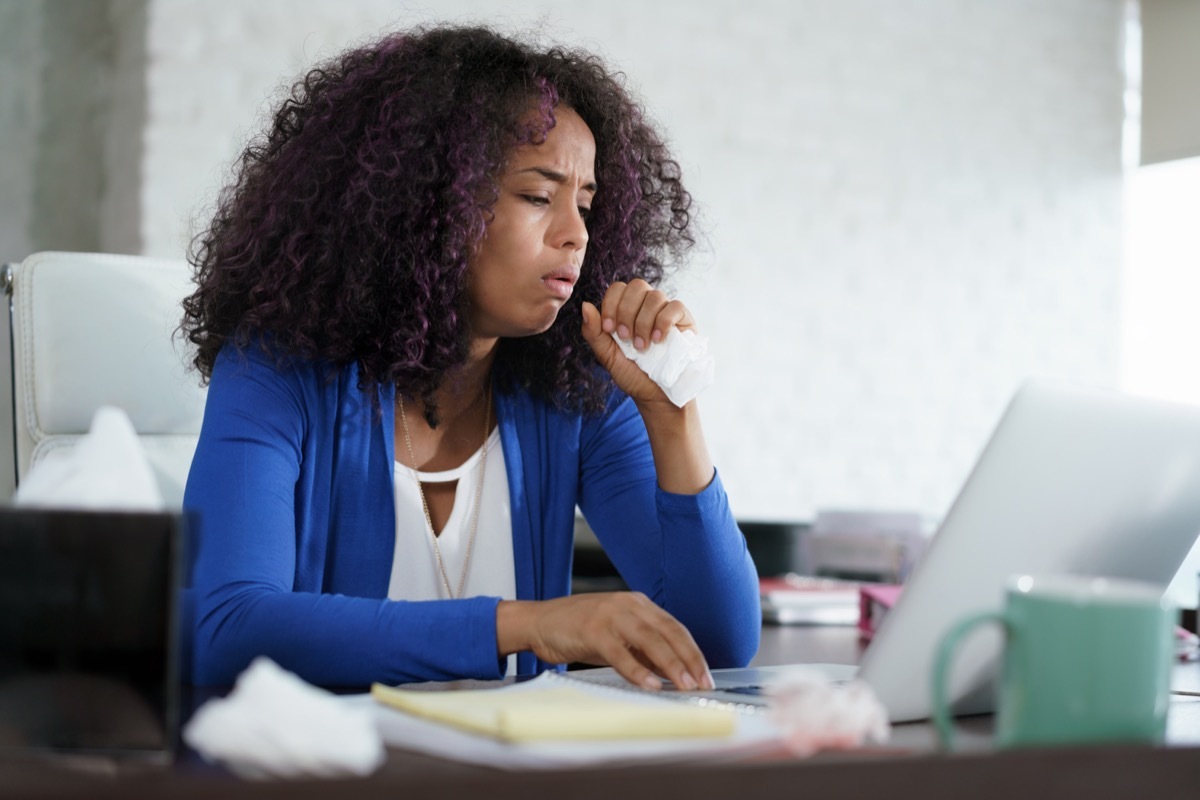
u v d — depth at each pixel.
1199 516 0.96
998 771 0.60
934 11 4.51
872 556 2.50
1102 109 4.79
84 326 1.56
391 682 1.00
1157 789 0.62
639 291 1.32
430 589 1.45
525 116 1.38
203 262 1.51
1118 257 4.79
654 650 0.95
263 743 0.58
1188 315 4.69
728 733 0.68
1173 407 0.88
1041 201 4.68
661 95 4.09
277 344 1.35
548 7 3.93
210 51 3.49
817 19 4.32
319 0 3.60
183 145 3.45
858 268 4.38
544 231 1.39
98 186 3.68
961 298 4.54
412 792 0.54
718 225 4.17
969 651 0.84
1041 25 4.68
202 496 1.20
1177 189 4.76
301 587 1.35
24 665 0.65
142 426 1.59
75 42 3.65
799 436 4.28
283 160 1.43
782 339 4.26
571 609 0.98
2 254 3.57
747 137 4.21
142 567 0.65
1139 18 4.77
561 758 0.61
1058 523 0.85
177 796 0.52
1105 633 0.64
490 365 1.53
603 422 1.57
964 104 4.55
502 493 1.51
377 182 1.36
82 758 0.64
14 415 1.56
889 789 0.59
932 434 4.48
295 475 1.31
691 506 1.32
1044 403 0.81
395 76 1.41
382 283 1.38
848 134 4.37
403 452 1.48
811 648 1.54
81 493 0.72
